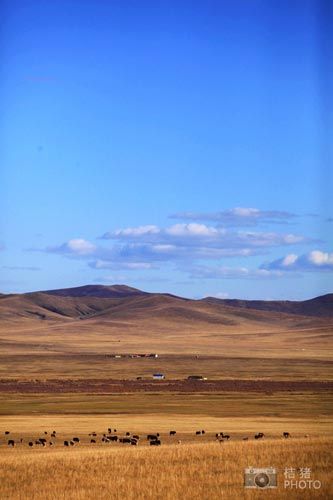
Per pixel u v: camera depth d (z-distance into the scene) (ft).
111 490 219.20
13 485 229.45
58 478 237.45
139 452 284.41
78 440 414.41
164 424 513.86
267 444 291.38
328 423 515.50
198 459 260.21
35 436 442.09
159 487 219.82
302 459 250.57
